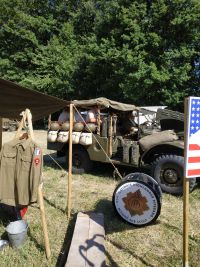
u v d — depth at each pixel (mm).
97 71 22344
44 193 6121
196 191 6379
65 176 7535
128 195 4699
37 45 27016
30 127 3738
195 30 19797
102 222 4461
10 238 3836
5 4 28500
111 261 3709
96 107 7363
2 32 27734
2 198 3734
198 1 19375
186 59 19469
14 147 3729
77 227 4230
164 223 4797
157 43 18969
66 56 25484
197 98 3139
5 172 3740
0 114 5500
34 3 30219
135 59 18547
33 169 3592
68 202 4867
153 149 6516
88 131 7402
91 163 7680
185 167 3174
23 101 4766
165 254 3930
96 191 6355
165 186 6109
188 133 3143
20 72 26797
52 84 24688
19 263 3594
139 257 3828
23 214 4512
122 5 20828
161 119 7266
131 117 8180
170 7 19672
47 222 4672
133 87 18891
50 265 3568
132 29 19703
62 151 8234
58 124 7875
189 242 4242
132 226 4672
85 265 3367
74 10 30828
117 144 7367
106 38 21484
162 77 17984
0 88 4371
